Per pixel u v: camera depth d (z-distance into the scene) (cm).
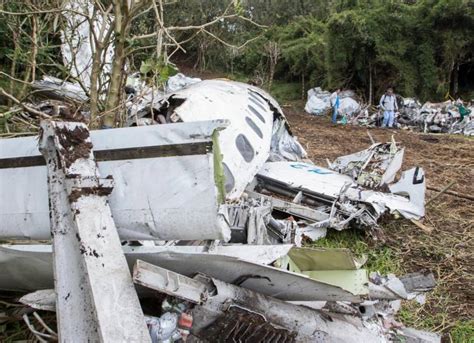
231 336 212
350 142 1139
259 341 215
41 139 209
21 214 227
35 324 268
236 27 2208
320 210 498
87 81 534
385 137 1233
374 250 475
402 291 303
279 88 2225
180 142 199
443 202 659
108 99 346
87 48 549
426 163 925
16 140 236
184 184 199
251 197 493
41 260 230
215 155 198
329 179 539
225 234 202
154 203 203
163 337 211
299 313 238
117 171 210
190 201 198
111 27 337
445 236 530
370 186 540
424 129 1414
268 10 2605
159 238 207
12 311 279
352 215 475
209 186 195
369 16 1769
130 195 206
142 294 235
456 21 1722
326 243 474
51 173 205
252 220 347
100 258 187
